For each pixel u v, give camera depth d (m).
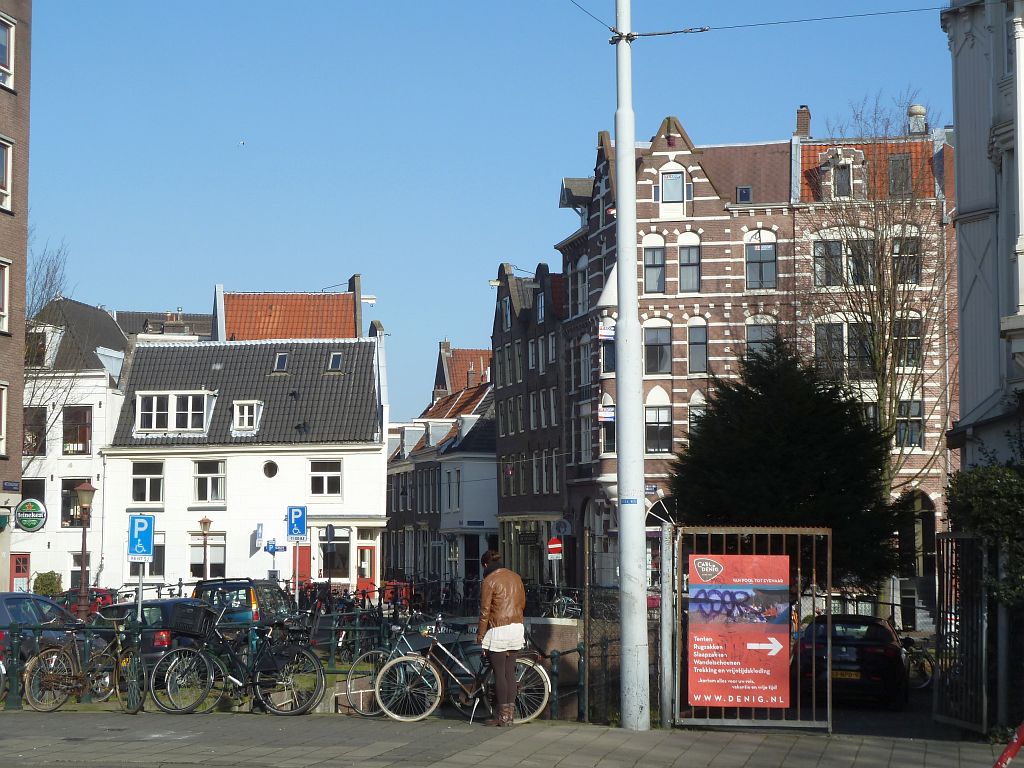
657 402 50.19
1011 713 13.71
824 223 47.94
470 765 12.19
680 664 15.58
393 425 87.12
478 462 71.38
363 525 54.03
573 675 16.20
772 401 26.64
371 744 13.40
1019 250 19.81
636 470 14.71
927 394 46.03
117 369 59.62
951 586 15.23
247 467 54.72
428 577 65.06
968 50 27.28
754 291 49.72
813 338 37.91
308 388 56.16
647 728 14.45
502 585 14.84
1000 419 23.62
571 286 57.62
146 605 24.22
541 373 61.59
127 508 54.38
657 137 50.88
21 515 34.62
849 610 33.31
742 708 15.62
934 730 16.14
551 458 60.22
